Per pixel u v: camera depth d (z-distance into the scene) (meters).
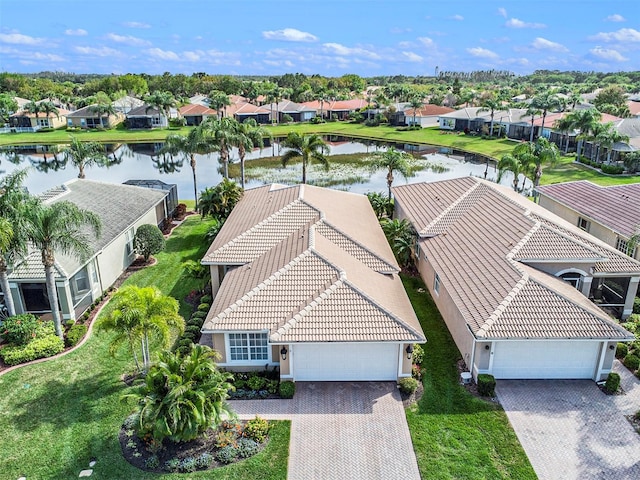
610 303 26.11
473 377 21.14
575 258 24.23
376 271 25.44
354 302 21.06
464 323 22.34
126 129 106.00
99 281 28.64
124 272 32.12
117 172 69.25
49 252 22.31
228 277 24.81
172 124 109.44
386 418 18.83
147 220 36.78
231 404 19.61
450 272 25.42
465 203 33.06
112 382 20.97
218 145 48.28
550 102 78.62
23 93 148.88
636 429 18.25
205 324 20.73
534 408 19.36
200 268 29.80
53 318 23.33
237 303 21.42
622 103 109.50
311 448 17.34
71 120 107.25
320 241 25.45
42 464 16.69
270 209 30.84
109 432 18.12
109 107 105.88
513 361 20.92
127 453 17.11
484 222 29.30
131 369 21.86
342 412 19.16
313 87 185.75
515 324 20.19
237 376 21.14
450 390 20.48
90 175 67.06
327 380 21.17
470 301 22.30
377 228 32.09
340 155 79.38
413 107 106.25
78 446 17.45
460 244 27.95
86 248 24.05
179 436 16.62
